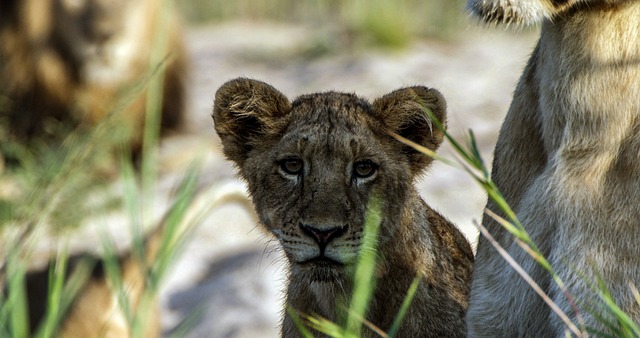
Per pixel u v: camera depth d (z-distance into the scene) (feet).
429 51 102.89
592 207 26.05
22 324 27.07
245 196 47.14
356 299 27.07
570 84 26.21
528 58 30.35
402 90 31.78
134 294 44.98
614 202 25.91
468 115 83.51
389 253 31.37
